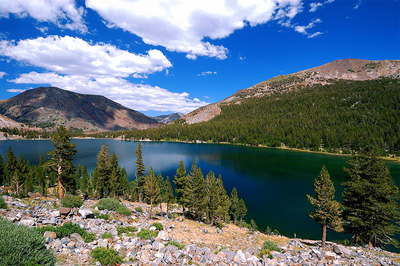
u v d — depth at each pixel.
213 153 175.25
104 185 66.88
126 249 14.38
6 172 67.31
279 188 80.31
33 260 8.89
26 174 56.72
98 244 14.56
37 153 164.75
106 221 22.02
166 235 19.62
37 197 36.62
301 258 17.58
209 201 45.50
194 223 41.16
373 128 180.62
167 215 42.47
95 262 11.65
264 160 141.12
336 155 158.88
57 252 11.91
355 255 20.67
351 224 30.95
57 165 40.16
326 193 29.72
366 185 29.06
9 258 8.23
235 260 15.13
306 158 146.75
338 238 42.53
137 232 20.27
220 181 54.22
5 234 9.15
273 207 61.34
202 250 16.83
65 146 39.59
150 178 38.97
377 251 23.98
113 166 67.50
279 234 44.47
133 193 70.75
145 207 51.22
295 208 60.56
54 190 53.00
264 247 22.12
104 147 66.25
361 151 32.12
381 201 29.09
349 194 31.17
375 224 28.31
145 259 12.81
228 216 51.38
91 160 138.25
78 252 12.66
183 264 13.11
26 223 15.45
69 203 26.77
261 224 50.38
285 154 167.12
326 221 30.30
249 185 84.31
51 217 18.55
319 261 17.50
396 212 27.61
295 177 96.81
